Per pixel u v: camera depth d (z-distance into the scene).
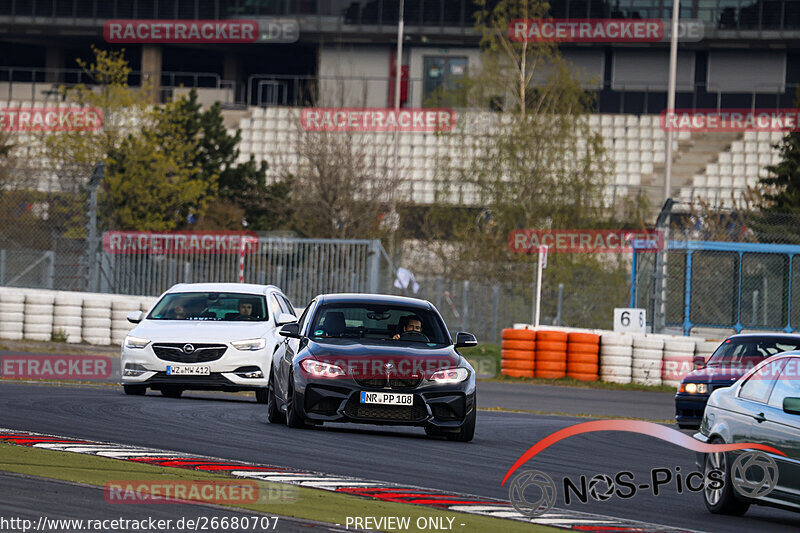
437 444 49.69
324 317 54.00
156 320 66.12
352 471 39.53
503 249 151.00
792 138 168.25
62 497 31.09
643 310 105.75
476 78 183.12
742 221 133.50
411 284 122.31
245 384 62.88
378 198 159.38
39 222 119.56
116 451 40.94
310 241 112.44
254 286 70.12
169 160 158.25
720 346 68.38
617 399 89.50
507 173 166.25
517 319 129.38
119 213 154.62
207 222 157.50
